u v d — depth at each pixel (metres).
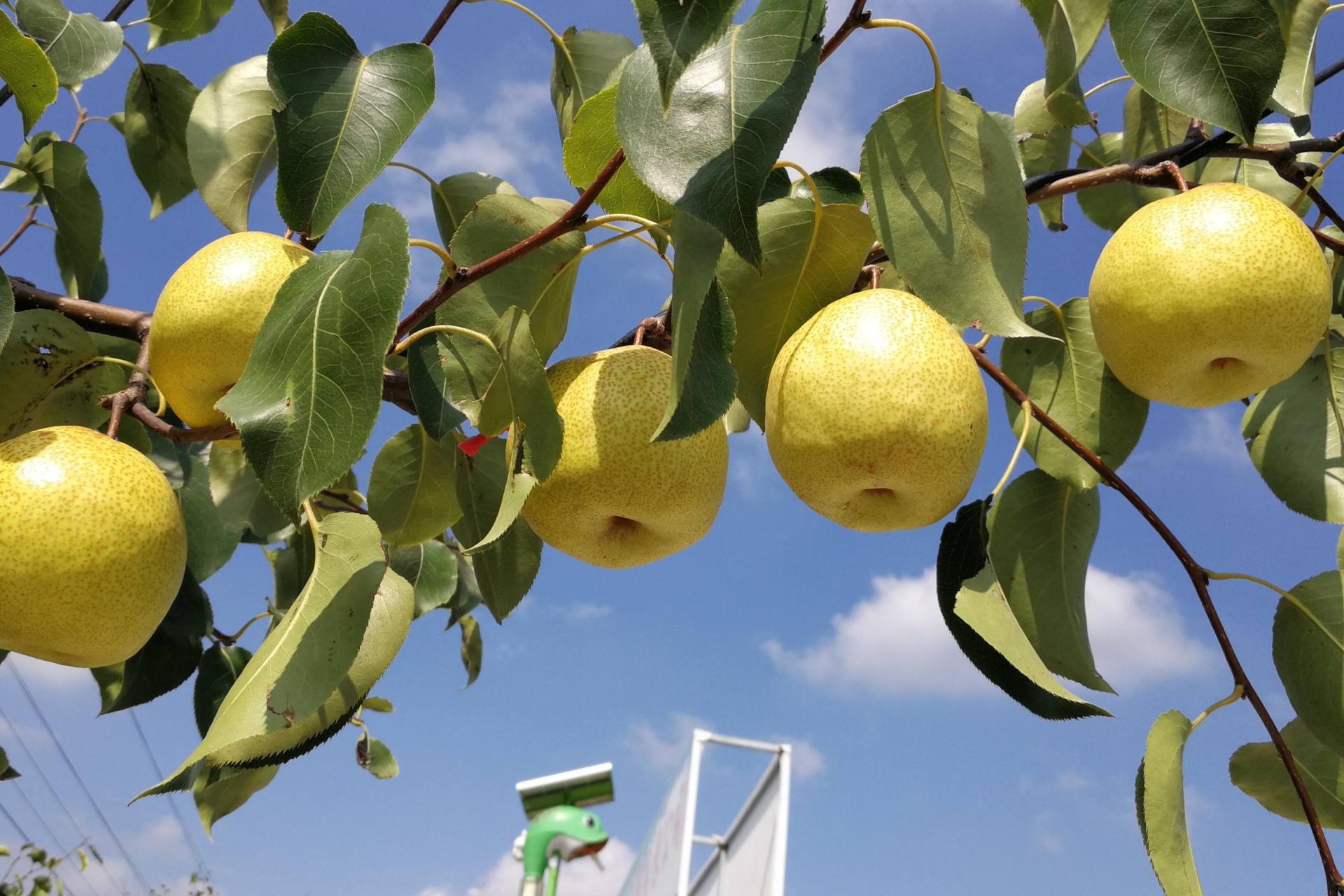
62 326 1.77
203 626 2.46
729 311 1.27
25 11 2.11
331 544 1.31
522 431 1.34
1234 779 1.92
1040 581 1.87
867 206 1.43
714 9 0.92
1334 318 2.07
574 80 2.35
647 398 1.58
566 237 1.64
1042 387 1.95
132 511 1.45
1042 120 2.72
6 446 1.45
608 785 3.99
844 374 1.39
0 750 2.77
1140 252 1.65
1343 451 1.89
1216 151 1.87
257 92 2.20
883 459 1.38
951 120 1.43
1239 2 1.40
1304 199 1.91
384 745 3.24
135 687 2.38
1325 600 1.67
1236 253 1.58
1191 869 1.42
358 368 1.15
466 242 1.65
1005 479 1.54
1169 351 1.64
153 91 2.63
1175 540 1.68
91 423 1.83
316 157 1.47
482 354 1.65
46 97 1.62
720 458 1.64
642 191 1.52
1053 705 1.40
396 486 2.03
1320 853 1.50
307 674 1.21
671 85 0.91
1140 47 1.44
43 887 6.80
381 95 1.51
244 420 1.16
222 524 2.59
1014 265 1.42
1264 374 1.66
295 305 1.22
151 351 1.73
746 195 1.11
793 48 1.17
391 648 1.34
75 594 1.39
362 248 1.22
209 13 2.73
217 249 1.73
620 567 1.75
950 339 1.44
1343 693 1.67
